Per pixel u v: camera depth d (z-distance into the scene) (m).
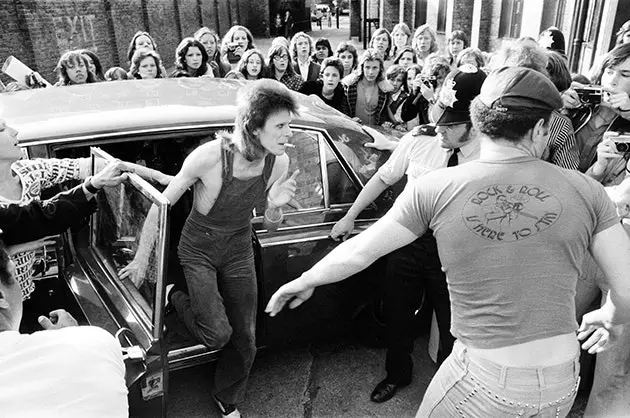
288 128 2.06
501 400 1.47
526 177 1.49
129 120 2.56
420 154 2.51
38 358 1.06
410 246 2.50
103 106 2.77
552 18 8.81
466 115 2.18
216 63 6.74
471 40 11.80
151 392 1.97
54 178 2.38
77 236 2.56
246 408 2.78
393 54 7.98
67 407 1.02
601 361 2.33
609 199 1.52
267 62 5.96
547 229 1.43
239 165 2.11
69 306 2.43
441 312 2.56
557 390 1.47
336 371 3.06
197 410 2.76
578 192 1.48
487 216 1.46
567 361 1.48
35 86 5.34
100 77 5.46
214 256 2.28
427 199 1.56
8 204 1.96
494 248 1.45
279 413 2.75
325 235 2.74
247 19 26.12
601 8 7.10
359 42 23.17
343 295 2.87
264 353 3.19
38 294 2.46
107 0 12.21
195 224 2.26
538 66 2.62
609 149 2.46
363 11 20.77
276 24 26.44
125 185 2.08
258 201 2.28
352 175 2.90
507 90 1.49
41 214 1.94
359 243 1.68
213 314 2.28
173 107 2.74
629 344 2.24
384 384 2.83
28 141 2.41
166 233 1.84
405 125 4.96
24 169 2.29
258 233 2.65
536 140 1.53
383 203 2.93
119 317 2.13
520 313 1.44
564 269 1.45
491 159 1.54
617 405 2.34
